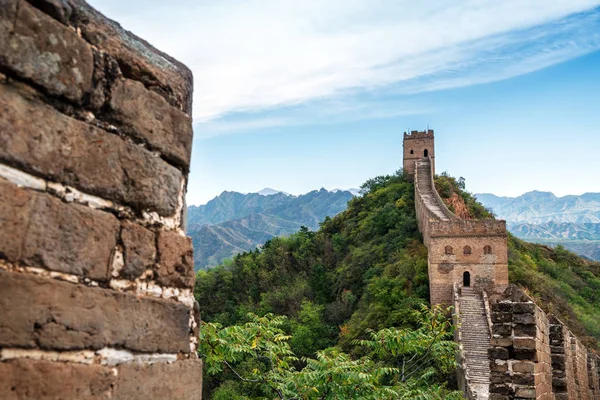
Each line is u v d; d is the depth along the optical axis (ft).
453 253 204.74
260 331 47.85
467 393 137.80
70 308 12.98
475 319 182.29
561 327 66.49
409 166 336.49
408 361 60.03
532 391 49.19
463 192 330.54
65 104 13.57
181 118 16.66
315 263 309.83
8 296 11.92
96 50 14.43
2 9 12.31
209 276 326.03
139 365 14.44
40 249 12.59
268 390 49.57
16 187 12.33
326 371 44.75
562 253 341.62
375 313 210.18
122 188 14.57
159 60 16.48
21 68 12.58
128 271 14.52
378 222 295.07
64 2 13.67
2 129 12.15
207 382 140.36
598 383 111.34
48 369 12.45
